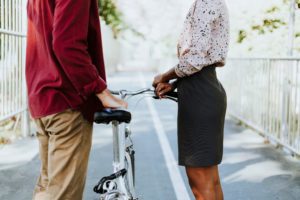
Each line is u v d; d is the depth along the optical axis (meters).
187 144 3.19
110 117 2.72
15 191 4.93
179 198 4.81
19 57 7.54
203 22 3.05
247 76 9.09
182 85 3.19
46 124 2.80
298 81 6.54
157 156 6.66
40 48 2.79
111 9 14.83
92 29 2.79
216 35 3.12
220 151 3.25
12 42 7.25
